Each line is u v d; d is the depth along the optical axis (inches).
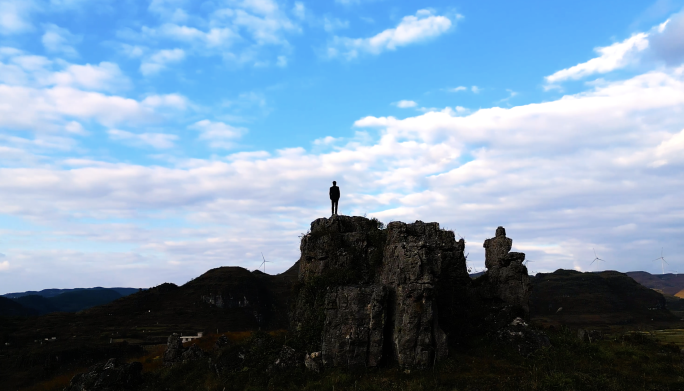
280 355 1333.7
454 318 1471.5
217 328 4554.6
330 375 1227.9
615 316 4315.9
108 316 4901.6
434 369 1208.2
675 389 1122.7
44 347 3444.9
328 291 1403.8
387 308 1306.6
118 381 1427.2
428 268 1275.8
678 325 4101.9
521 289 1585.9
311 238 1611.7
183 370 1517.0
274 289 5733.3
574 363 1266.0
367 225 1662.2
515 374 1184.2
